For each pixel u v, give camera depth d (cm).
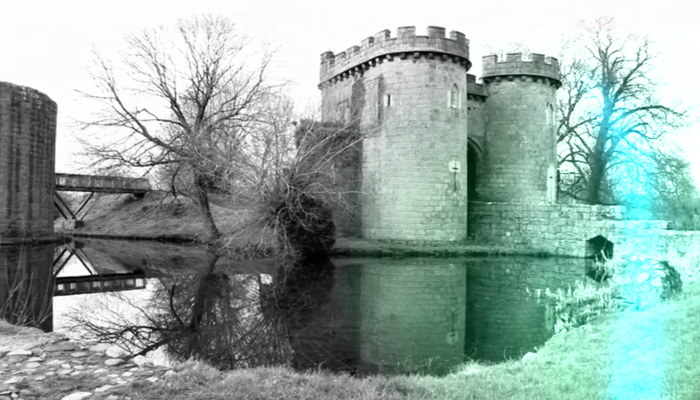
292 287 1602
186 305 1390
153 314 1302
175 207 3619
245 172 2119
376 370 827
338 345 1001
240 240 2308
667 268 1307
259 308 1341
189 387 561
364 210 2605
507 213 2523
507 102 2862
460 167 2502
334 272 1858
